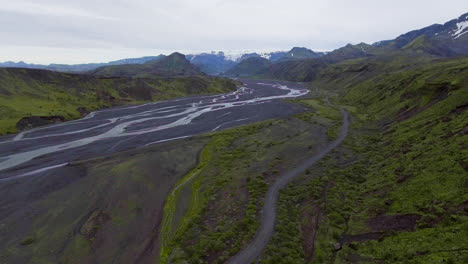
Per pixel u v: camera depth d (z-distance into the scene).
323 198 43.06
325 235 33.75
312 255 30.55
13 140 80.31
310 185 48.34
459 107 59.84
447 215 28.97
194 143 77.31
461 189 32.06
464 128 47.22
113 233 37.16
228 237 34.31
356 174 51.72
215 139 80.88
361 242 30.84
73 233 36.97
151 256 32.75
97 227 38.28
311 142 74.75
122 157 65.69
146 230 37.94
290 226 36.12
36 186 50.38
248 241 33.56
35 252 33.31
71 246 34.50
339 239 32.62
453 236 25.52
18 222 39.34
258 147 72.00
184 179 54.22
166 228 37.84
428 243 26.02
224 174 54.88
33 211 42.19
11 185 51.09
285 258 30.06
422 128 61.00
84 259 32.41
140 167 58.66
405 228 30.41
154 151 70.19
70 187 49.88
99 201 45.16
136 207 43.72
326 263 28.59
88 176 54.34
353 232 33.44
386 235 30.42
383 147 63.53
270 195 45.50
